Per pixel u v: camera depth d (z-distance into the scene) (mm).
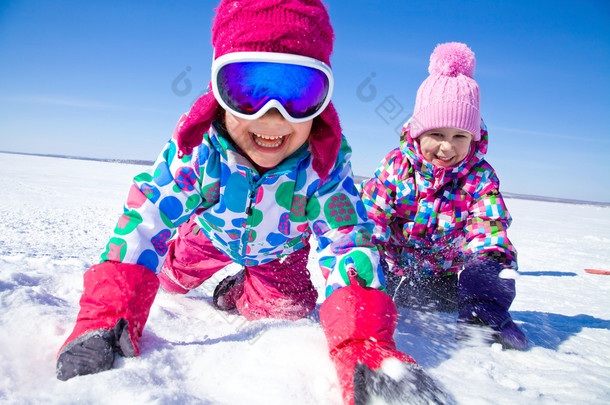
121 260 1332
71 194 8555
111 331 1168
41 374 1114
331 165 1505
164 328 1540
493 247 1955
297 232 1705
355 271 1392
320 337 1437
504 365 1441
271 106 1266
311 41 1305
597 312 2686
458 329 1709
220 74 1294
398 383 1023
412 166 2225
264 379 1136
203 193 1532
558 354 1606
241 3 1297
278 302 1825
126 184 12547
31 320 1369
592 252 6379
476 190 2162
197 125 1439
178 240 2014
